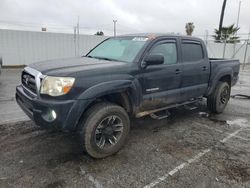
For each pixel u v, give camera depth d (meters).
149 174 3.08
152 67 3.96
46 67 3.40
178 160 3.46
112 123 3.52
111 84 3.36
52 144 3.84
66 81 3.05
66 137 4.09
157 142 4.05
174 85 4.43
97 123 3.31
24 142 3.88
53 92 3.05
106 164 3.31
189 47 4.79
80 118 3.31
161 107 4.43
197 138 4.26
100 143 3.41
